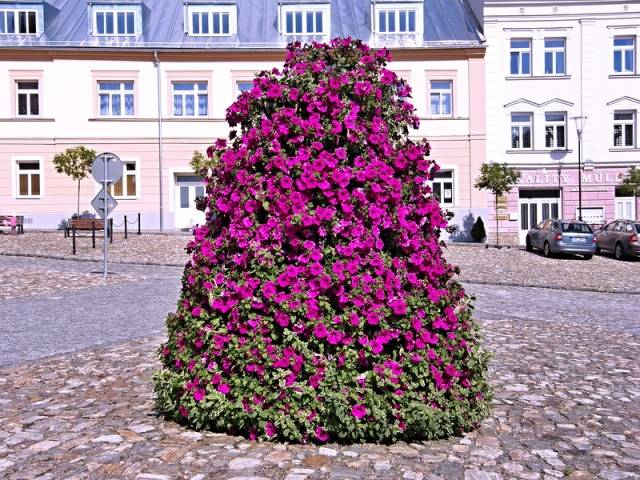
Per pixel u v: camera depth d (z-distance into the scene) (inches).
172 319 194.5
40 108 1364.4
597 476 165.2
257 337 172.1
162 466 164.2
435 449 178.9
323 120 182.2
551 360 314.5
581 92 1416.1
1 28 1376.7
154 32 1417.3
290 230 170.7
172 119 1371.8
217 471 160.2
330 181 172.6
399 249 179.8
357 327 170.1
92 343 337.1
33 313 434.9
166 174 1375.5
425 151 189.3
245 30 1435.8
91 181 1368.1
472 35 1429.6
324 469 161.2
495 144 1418.6
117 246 971.3
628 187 1282.0
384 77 189.3
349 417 169.9
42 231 1233.4
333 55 191.8
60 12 1451.8
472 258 978.1
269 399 172.2
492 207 1414.9
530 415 219.3
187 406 182.5
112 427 197.9
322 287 167.9
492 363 303.9
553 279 773.3
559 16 1411.2
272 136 179.9
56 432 195.0
